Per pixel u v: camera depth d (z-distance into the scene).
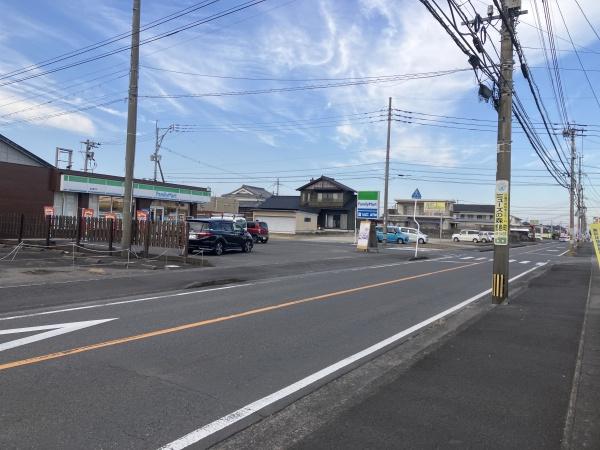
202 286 13.93
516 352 7.17
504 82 12.08
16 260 17.73
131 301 10.87
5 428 4.19
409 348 7.43
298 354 6.86
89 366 5.96
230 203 67.88
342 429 4.38
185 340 7.39
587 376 6.08
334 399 5.18
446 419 4.62
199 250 24.05
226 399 5.06
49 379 5.45
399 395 5.27
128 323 8.45
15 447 3.85
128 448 3.91
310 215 62.41
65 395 4.98
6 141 31.33
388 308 10.91
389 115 42.62
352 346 7.41
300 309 10.36
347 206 69.88
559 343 7.80
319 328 8.58
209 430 4.31
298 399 5.15
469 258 31.12
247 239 27.00
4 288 11.88
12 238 25.16
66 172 33.06
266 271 18.06
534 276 20.30
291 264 21.08
